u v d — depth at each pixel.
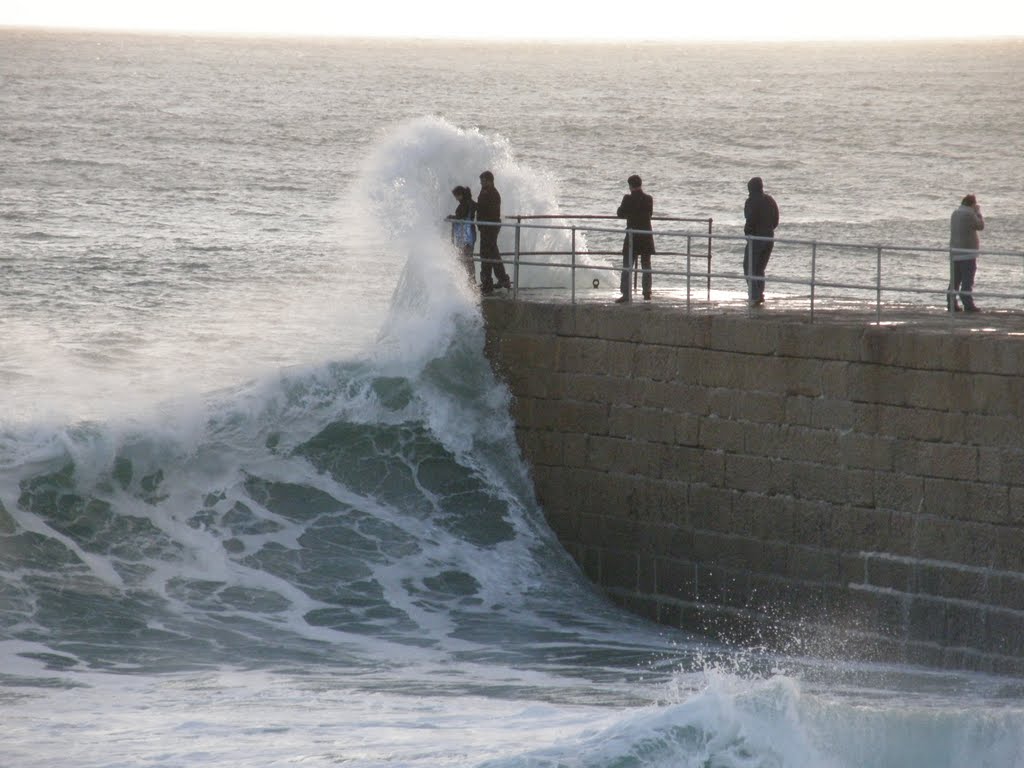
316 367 63.12
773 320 54.66
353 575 57.00
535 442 61.19
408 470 61.75
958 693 45.69
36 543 55.69
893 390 51.28
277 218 185.38
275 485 60.50
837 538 52.81
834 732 36.09
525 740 38.41
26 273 139.25
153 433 59.88
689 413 56.38
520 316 61.41
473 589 57.66
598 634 54.72
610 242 157.50
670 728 35.97
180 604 53.81
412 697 44.62
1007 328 52.38
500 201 65.81
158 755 37.78
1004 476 49.09
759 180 62.28
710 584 56.09
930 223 193.88
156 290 133.00
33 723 41.00
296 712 42.31
